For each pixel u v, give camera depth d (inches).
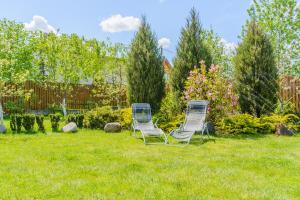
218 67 519.8
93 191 206.1
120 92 867.4
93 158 305.1
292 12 711.1
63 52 777.6
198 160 299.4
